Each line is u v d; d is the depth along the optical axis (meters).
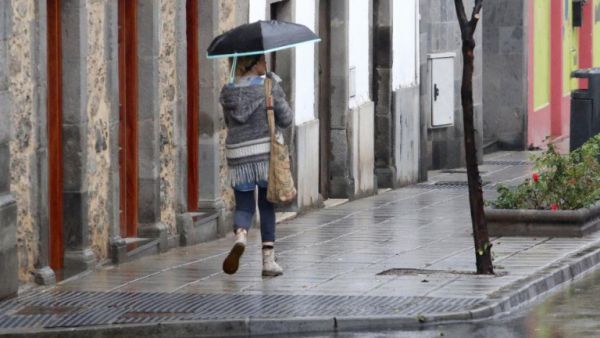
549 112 67.19
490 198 43.75
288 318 23.91
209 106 35.34
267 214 28.31
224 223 35.72
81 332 23.33
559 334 23.61
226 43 28.28
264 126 28.05
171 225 33.38
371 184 46.12
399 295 26.05
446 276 28.17
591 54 73.94
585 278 29.58
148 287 27.25
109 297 26.17
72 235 29.20
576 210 33.50
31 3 27.08
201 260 31.08
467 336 23.41
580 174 34.22
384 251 32.06
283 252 32.03
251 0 37.50
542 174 34.53
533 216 33.38
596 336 23.42
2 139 25.86
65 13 28.97
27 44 27.06
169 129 33.19
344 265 29.83
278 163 27.89
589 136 41.75
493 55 61.66
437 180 50.91
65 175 29.14
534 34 63.97
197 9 35.31
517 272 28.59
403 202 43.75
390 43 47.47
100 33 29.97
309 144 41.38
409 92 49.06
